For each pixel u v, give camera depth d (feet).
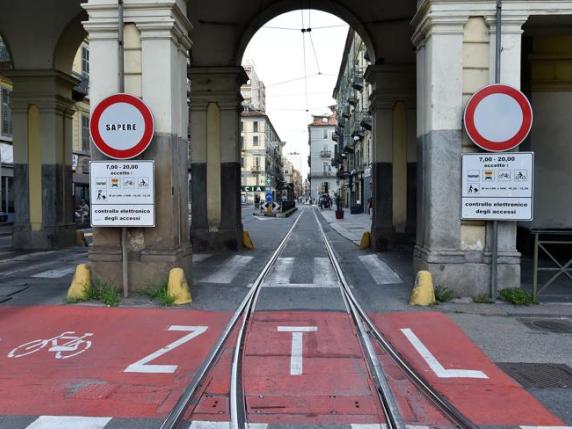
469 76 25.79
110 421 12.53
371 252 46.24
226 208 48.88
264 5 47.73
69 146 52.24
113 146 25.59
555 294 26.86
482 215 25.23
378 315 23.15
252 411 13.11
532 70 40.60
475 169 25.26
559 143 40.88
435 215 25.85
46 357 17.46
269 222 106.01
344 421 12.56
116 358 17.31
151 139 25.52
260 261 40.98
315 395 14.19
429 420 12.62
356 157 170.71
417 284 25.23
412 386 14.92
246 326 21.29
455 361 17.07
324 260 41.42
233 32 47.80
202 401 13.78
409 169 47.03
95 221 25.71
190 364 16.72
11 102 49.16
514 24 25.40
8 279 32.04
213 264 39.22
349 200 198.49
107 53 26.45
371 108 49.49
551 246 41.04
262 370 16.16
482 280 25.55
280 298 26.71
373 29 46.96
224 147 48.91
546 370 16.24
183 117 28.53
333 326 21.34
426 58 26.84
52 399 13.93
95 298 25.72
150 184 25.54
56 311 23.59
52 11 46.98
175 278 25.34
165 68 26.20
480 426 12.32
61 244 50.01
